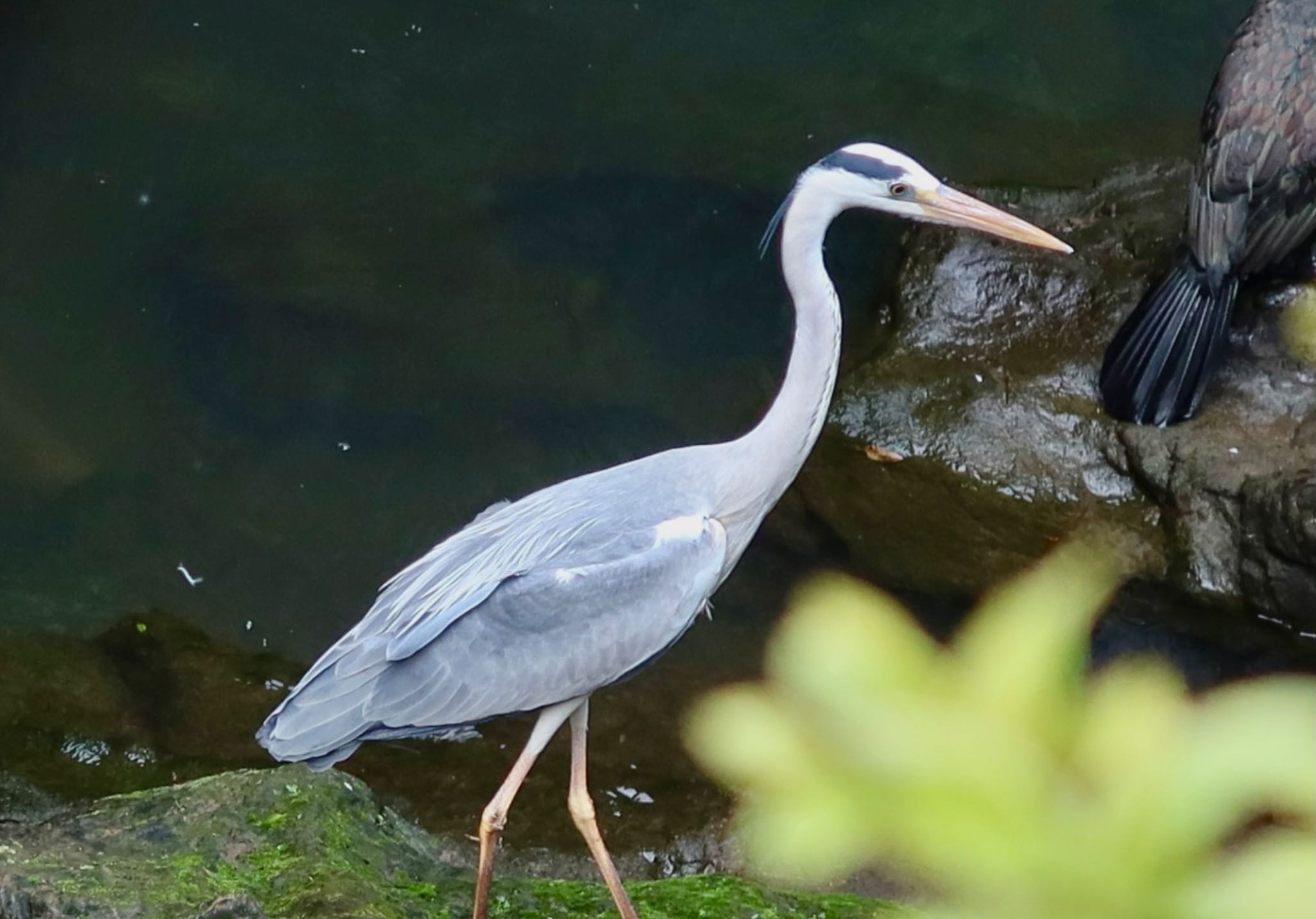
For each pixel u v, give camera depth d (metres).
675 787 11.16
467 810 11.03
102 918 6.56
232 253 14.93
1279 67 12.27
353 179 15.72
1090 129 16.22
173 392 13.84
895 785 1.77
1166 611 12.12
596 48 17.33
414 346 14.22
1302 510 11.34
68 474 13.20
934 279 13.98
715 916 8.04
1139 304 12.95
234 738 11.40
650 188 15.68
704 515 8.02
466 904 7.76
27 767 11.03
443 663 7.39
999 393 13.15
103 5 17.59
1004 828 1.73
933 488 12.77
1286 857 1.68
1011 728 1.78
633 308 14.59
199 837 7.70
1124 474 12.62
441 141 16.16
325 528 12.88
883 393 13.24
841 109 16.55
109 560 12.59
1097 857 1.70
